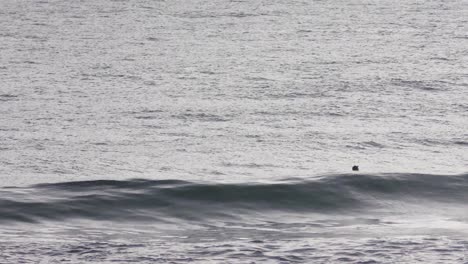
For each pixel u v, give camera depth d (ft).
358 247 129.59
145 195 176.65
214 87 431.43
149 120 343.05
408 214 172.96
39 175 234.17
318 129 320.91
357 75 467.93
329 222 163.94
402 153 278.87
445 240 133.69
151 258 123.65
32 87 430.20
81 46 613.52
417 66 506.89
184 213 169.89
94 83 446.19
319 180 188.75
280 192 183.32
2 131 320.70
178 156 269.44
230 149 281.54
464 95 405.59
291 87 426.92
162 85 440.04
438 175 194.90
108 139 302.25
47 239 140.15
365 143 294.46
